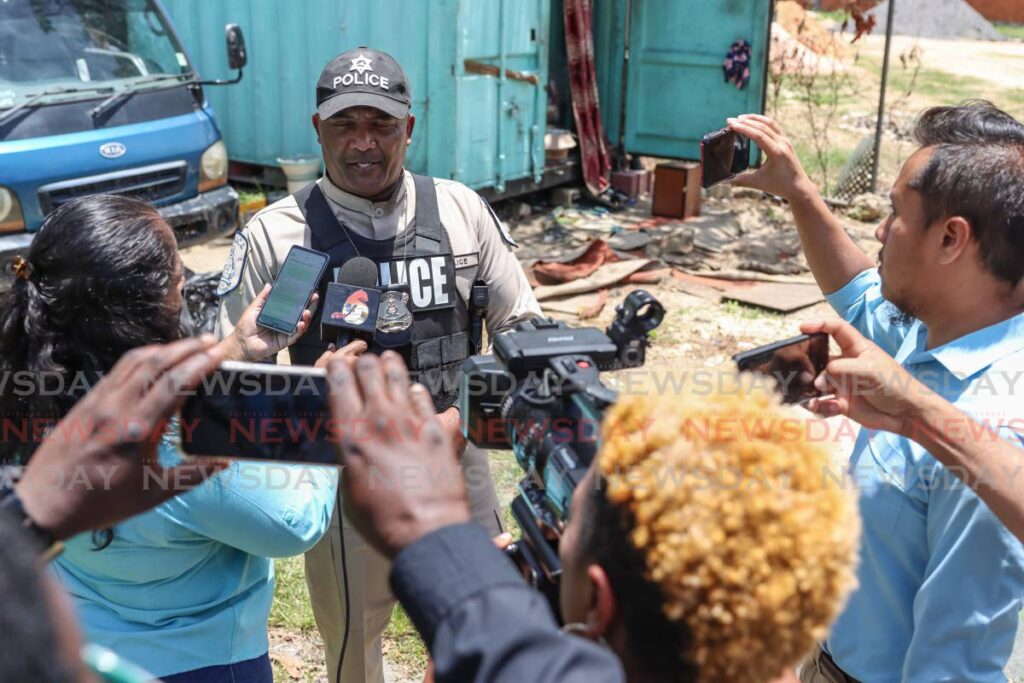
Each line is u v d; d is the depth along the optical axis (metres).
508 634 0.99
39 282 1.81
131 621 2.01
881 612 2.05
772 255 8.43
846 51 19.84
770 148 2.46
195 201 6.55
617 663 1.00
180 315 1.96
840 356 1.78
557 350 1.42
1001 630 1.91
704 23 9.53
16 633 0.80
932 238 1.92
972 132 1.93
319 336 2.76
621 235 8.73
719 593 1.07
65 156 5.88
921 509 2.00
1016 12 27.34
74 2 6.36
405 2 8.02
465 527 1.08
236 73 8.86
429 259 2.80
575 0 9.40
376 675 2.89
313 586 2.79
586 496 1.19
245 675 2.15
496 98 8.59
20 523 1.13
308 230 2.78
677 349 6.45
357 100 2.68
